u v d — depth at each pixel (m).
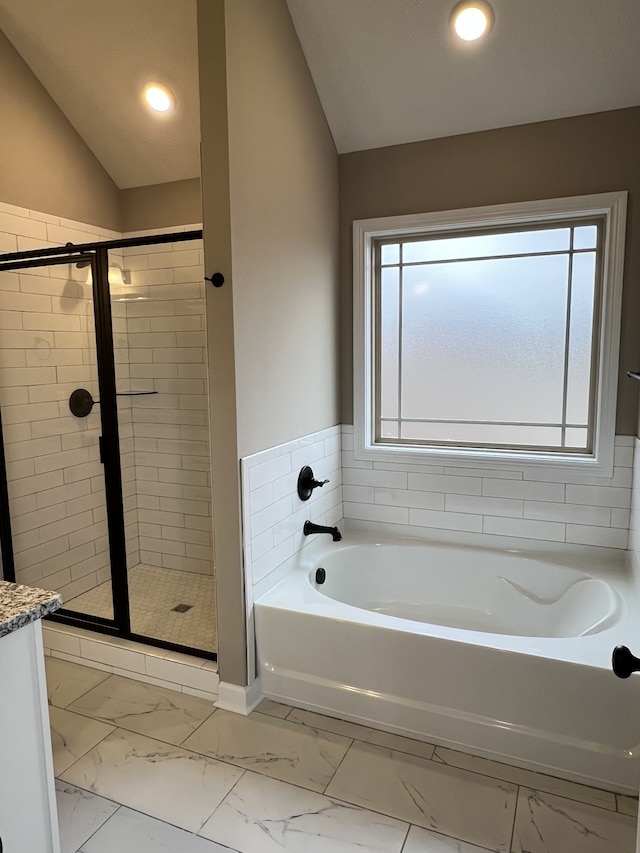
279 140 2.26
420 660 1.99
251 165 2.06
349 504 3.12
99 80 2.69
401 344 2.99
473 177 2.63
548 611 2.61
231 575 2.14
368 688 2.09
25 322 2.75
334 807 1.73
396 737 2.04
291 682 2.21
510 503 2.77
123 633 2.54
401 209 2.78
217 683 2.24
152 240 2.34
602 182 2.43
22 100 2.67
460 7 2.12
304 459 2.62
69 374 2.92
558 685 1.82
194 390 3.17
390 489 3.01
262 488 2.24
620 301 2.45
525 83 2.35
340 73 2.48
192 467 3.24
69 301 2.83
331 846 1.59
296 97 2.39
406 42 2.30
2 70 2.57
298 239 2.46
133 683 2.41
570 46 2.18
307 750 1.98
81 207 3.01
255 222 2.11
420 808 1.72
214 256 1.99
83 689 2.36
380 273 2.98
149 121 2.82
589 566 2.57
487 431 2.87
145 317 3.23
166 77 2.60
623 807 1.72
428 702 2.00
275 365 2.31
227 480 2.10
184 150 2.93
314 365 2.68
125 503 3.28
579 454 2.68
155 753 1.97
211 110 1.92
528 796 1.77
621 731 1.76
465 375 2.88
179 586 3.17
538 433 2.77
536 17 2.11
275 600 2.25
